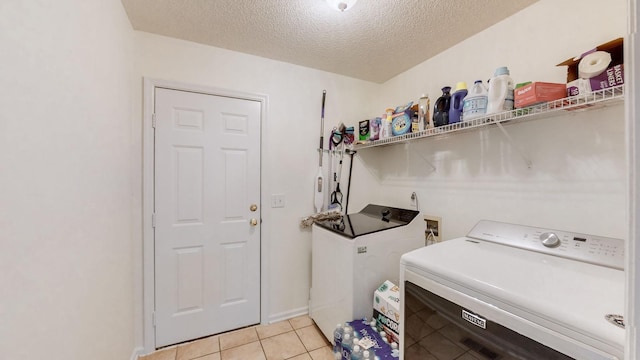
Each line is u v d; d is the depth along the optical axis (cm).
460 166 184
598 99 99
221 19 162
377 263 170
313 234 210
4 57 61
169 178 183
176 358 172
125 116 156
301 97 228
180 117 186
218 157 198
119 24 144
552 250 109
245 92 205
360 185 256
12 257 64
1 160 61
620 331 57
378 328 155
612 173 115
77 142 95
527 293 74
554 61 135
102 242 119
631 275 25
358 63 221
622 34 113
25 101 69
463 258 105
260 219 212
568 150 129
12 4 64
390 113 206
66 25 88
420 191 217
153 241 179
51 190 80
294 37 182
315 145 234
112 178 133
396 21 162
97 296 112
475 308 84
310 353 177
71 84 91
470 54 179
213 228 197
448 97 161
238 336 196
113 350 133
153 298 179
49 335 78
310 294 228
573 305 67
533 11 144
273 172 217
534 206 142
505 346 76
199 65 191
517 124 150
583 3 125
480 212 171
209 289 196
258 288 212
